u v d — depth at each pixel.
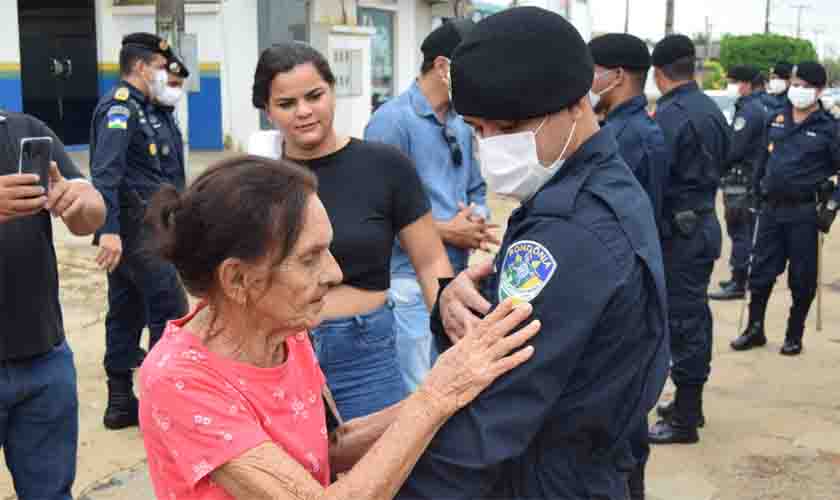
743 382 5.15
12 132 2.60
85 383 4.79
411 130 3.44
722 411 4.68
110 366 4.19
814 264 5.52
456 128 3.52
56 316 2.64
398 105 3.52
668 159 3.78
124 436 4.13
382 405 2.67
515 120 1.54
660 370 1.55
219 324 1.47
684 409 4.24
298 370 1.57
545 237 1.46
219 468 1.40
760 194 5.68
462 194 3.54
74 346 5.38
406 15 15.62
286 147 2.76
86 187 2.70
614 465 1.61
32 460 2.64
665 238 4.10
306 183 1.44
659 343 1.53
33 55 13.82
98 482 3.67
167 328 1.50
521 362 1.43
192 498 1.42
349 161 2.69
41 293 2.56
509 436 1.42
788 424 4.49
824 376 5.25
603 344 1.45
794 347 5.66
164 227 1.43
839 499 3.69
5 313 2.49
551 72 1.50
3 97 11.66
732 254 7.21
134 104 4.13
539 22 1.51
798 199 5.43
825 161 5.43
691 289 4.11
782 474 3.93
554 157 1.56
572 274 1.43
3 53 11.59
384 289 2.72
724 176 7.19
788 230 5.53
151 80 4.20
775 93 9.28
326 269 1.47
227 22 13.70
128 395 4.22
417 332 3.32
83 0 13.59
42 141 2.40
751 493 3.75
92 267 7.32
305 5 11.84
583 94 1.53
